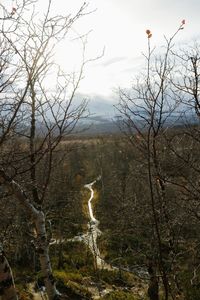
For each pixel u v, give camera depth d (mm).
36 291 21797
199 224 6332
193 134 5398
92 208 43656
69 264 30094
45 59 4613
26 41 4535
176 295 6559
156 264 6746
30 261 26906
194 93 4977
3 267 4070
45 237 5688
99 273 25891
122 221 8914
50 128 5105
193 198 5652
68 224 34469
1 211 7289
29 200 5387
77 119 5199
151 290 10039
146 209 7012
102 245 28578
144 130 5559
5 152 4812
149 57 5293
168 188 6227
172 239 6309
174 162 5754
